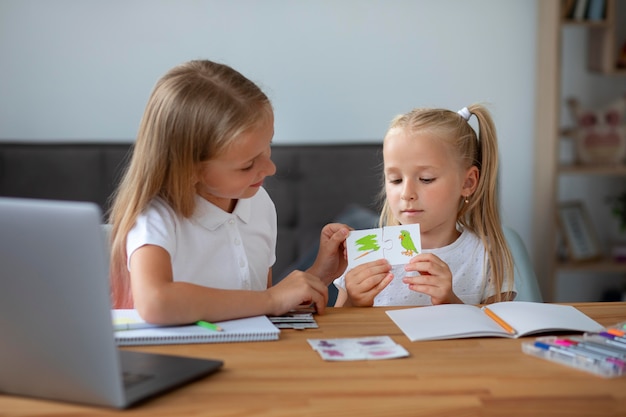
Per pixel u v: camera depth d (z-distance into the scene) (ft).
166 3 10.69
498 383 3.58
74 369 3.28
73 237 3.14
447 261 5.83
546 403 3.38
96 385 3.26
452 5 10.98
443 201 5.57
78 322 3.22
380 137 11.10
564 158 11.66
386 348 4.00
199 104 4.60
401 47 11.00
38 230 3.19
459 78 11.09
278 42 10.87
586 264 11.03
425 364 3.81
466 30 11.03
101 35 10.68
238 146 4.60
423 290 4.95
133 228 4.67
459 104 11.13
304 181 10.34
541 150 10.94
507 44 11.08
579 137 11.30
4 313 3.34
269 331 4.16
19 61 10.63
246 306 4.43
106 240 5.06
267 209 5.71
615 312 4.80
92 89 10.73
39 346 3.32
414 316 4.57
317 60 10.94
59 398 3.36
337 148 10.39
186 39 10.76
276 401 3.34
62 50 10.65
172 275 4.57
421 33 11.00
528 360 3.88
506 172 11.28
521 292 5.99
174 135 4.65
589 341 4.10
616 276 11.84
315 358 3.88
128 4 10.66
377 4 10.91
